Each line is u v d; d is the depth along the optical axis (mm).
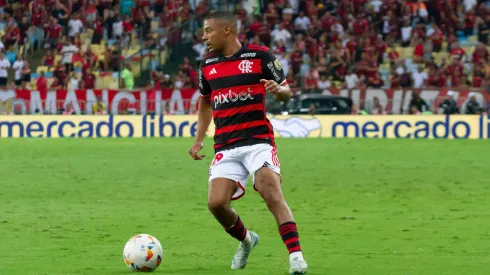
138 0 88625
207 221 31625
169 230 29266
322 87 79812
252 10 89938
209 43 19938
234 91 19703
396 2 89312
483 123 74000
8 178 46344
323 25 87438
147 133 75812
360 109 75688
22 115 75562
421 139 72938
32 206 36000
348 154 59469
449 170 50375
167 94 76438
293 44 86750
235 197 20016
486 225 30531
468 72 82688
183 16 87438
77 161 54812
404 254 23906
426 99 75000
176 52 84500
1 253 24141
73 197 39188
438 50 86688
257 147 19609
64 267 21406
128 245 20234
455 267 21344
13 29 87812
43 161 54875
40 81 83000
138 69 83438
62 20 89375
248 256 22547
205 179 46156
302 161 54938
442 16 89562
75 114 76062
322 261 22484
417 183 44750
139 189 42156
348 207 36031
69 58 85375
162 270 20703
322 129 75438
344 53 84000
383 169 50688
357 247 25375
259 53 19750
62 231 28984
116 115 75812
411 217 32875
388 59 84812
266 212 34219
